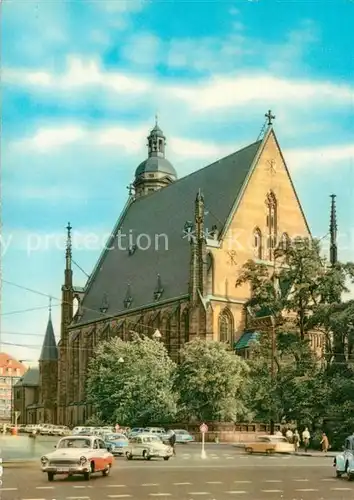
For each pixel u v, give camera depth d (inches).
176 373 4069.9
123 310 5856.3
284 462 2251.5
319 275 3651.6
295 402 3385.8
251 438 3900.1
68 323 6688.0
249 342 4517.7
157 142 7431.1
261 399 3715.6
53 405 6909.5
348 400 3257.9
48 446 3115.2
